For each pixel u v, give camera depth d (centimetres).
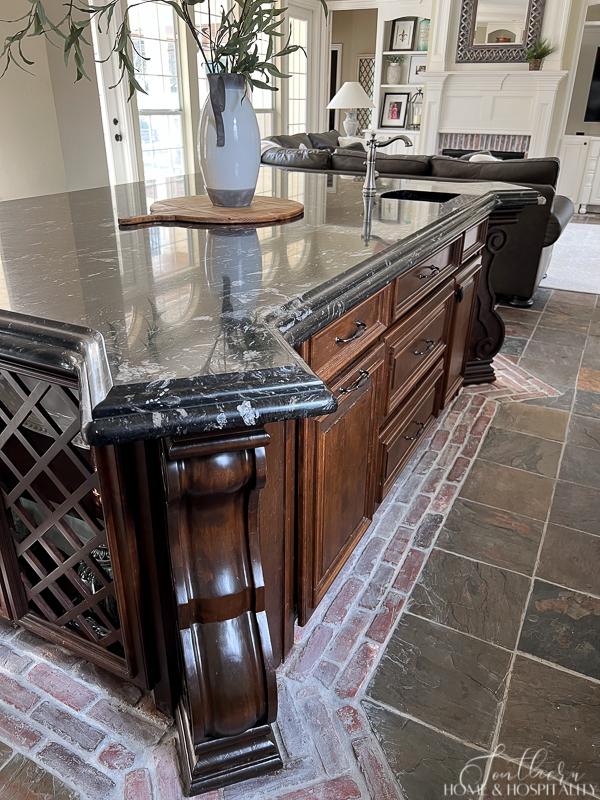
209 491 89
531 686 138
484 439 246
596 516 198
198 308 98
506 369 316
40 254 133
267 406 74
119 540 105
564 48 658
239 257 130
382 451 174
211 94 161
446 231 175
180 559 95
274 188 245
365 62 891
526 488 213
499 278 407
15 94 386
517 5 658
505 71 677
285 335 97
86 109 411
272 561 120
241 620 104
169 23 509
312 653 145
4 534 126
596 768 120
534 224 380
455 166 372
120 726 126
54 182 405
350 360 136
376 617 156
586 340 357
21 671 138
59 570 125
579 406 276
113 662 124
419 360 193
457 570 173
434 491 211
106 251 136
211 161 172
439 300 204
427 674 140
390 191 236
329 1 759
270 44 159
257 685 106
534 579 171
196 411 71
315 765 119
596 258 543
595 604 162
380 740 125
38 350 89
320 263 125
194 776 111
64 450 106
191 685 102
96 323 91
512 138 711
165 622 112
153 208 181
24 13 364
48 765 118
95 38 437
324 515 138
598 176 734
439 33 695
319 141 693
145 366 77
